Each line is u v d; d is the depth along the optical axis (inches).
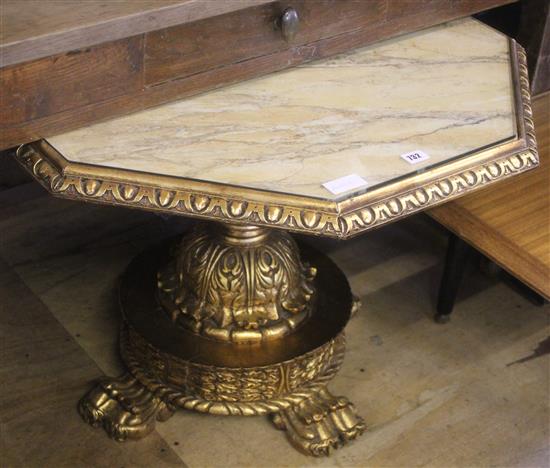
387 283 81.3
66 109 51.7
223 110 56.0
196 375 64.5
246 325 64.7
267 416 68.7
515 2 79.0
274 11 57.3
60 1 50.7
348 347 74.9
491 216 63.6
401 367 73.5
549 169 68.4
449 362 74.3
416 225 87.9
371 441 67.5
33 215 84.8
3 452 64.3
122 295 68.1
